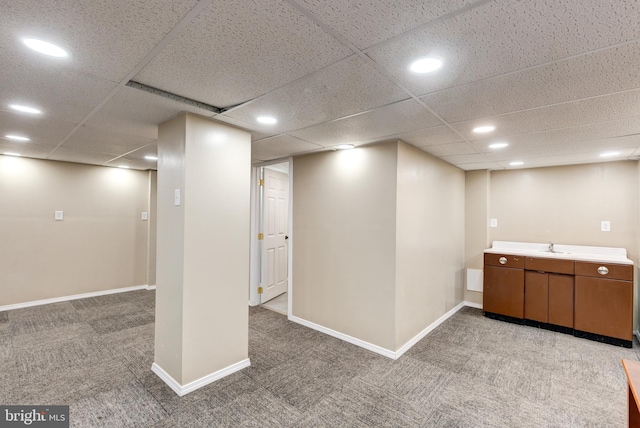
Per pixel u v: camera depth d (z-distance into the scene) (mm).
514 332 3564
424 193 3408
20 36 1251
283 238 5230
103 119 2385
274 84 1716
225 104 2051
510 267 3896
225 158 2473
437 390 2365
